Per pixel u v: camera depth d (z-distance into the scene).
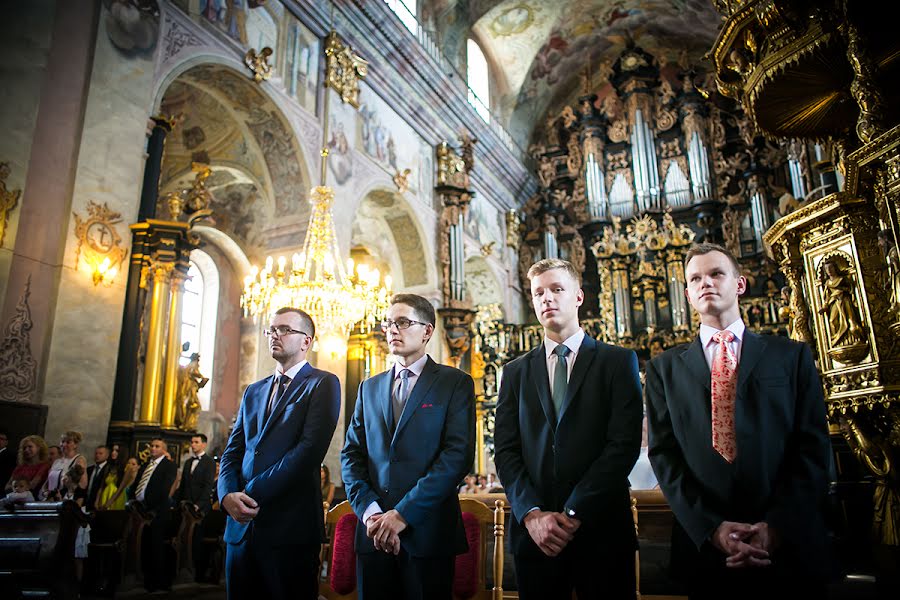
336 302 9.01
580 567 2.69
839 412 5.97
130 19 8.62
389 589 2.98
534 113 23.86
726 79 8.44
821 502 2.49
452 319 15.88
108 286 7.77
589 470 2.73
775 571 2.40
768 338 2.84
